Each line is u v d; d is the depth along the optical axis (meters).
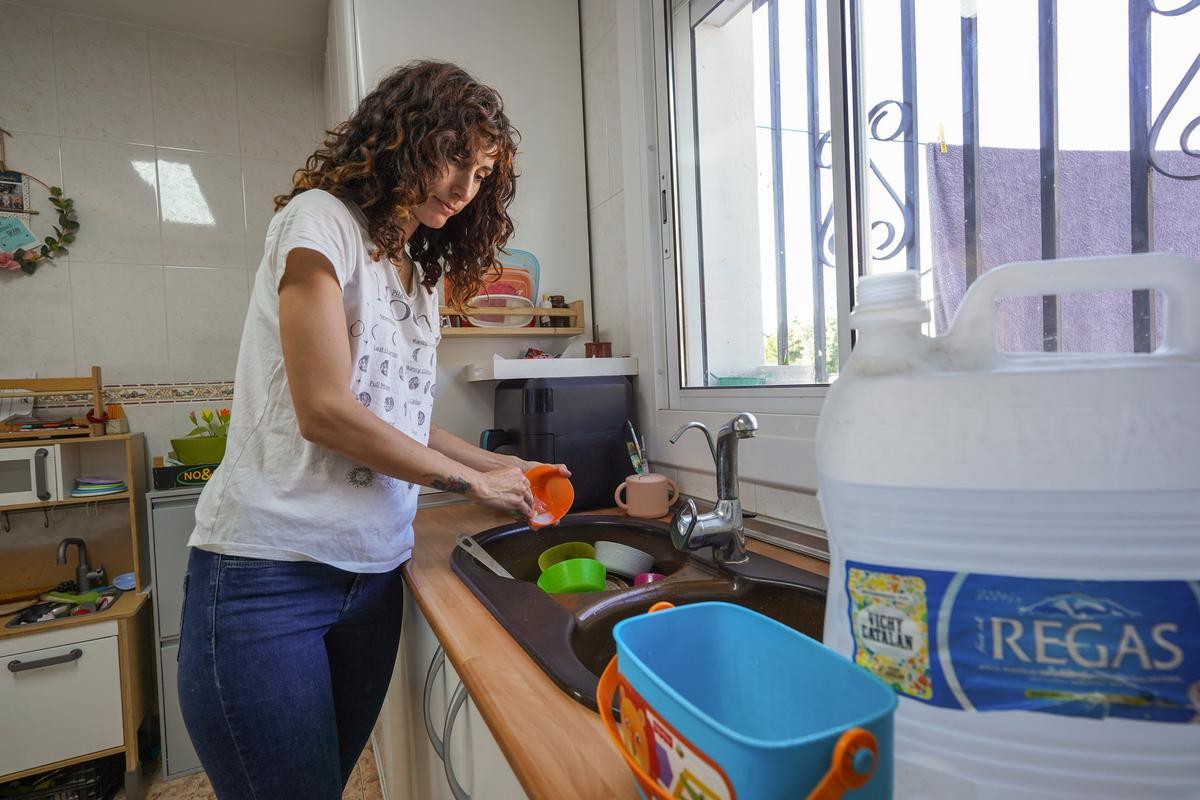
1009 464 0.34
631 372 1.56
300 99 2.43
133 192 2.19
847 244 1.01
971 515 0.35
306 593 0.84
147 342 2.22
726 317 1.37
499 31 1.72
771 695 0.39
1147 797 0.31
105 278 2.16
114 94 2.16
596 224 1.79
